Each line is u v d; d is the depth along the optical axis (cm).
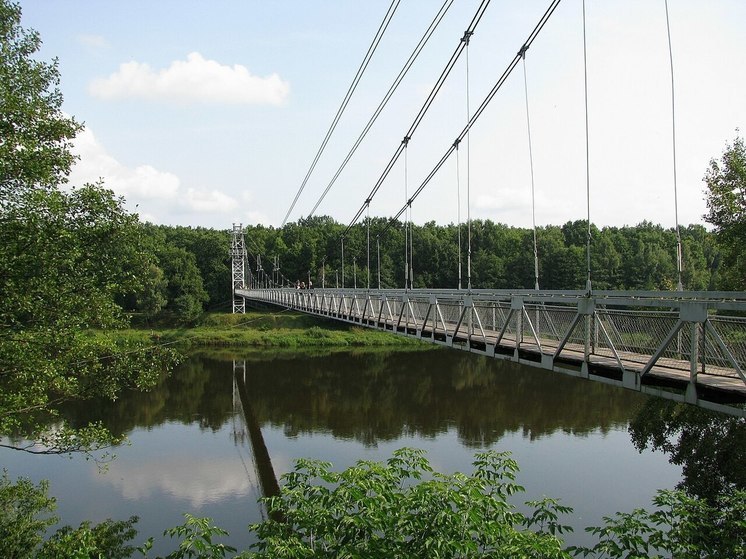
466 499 554
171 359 1247
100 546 1253
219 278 7138
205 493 1609
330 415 2472
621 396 2734
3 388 1016
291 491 609
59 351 1037
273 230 8944
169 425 2361
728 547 623
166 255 6266
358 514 554
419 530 546
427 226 6831
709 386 582
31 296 966
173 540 1302
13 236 942
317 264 7119
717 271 1697
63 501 1556
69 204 1010
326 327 5500
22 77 1012
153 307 5581
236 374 3581
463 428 2202
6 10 1009
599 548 582
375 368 3706
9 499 1193
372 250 5659
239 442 2098
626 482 1583
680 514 612
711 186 1544
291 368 3775
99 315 1060
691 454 1373
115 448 2036
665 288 3134
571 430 2147
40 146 974
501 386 3030
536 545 520
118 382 1205
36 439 1068
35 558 1014
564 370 828
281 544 538
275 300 3941
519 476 1633
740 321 575
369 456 1870
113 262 1085
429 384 3130
